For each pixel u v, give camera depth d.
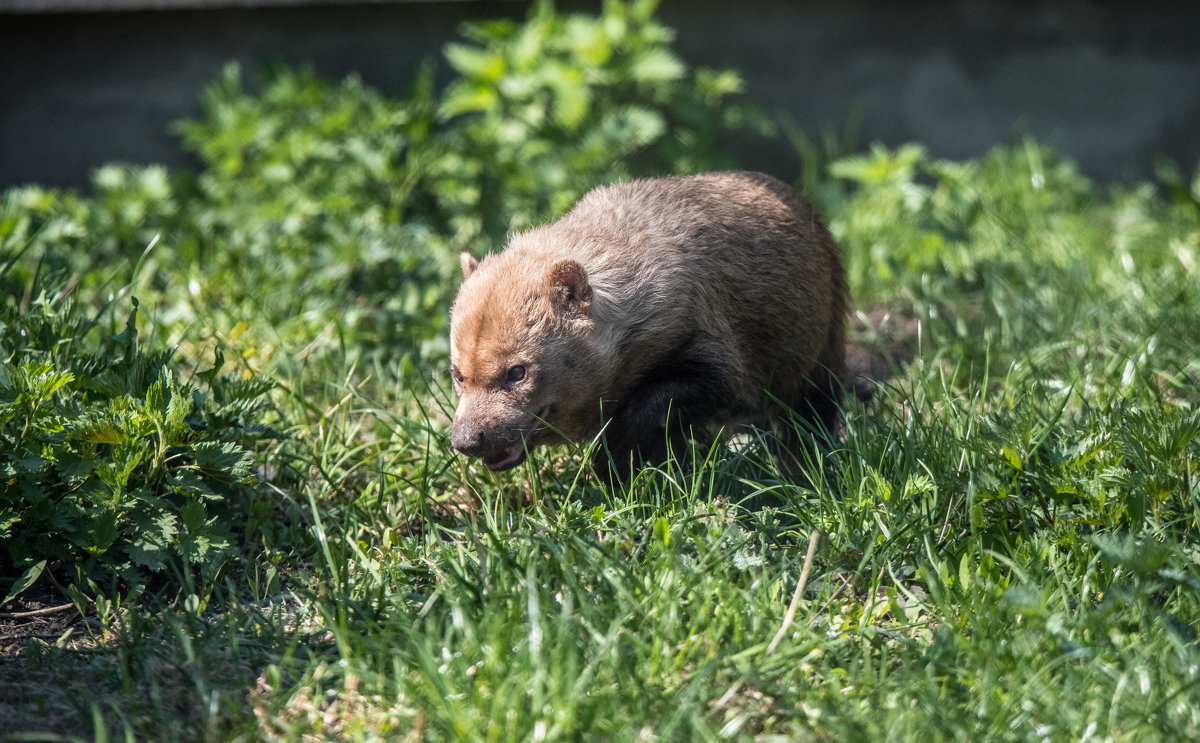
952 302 11.95
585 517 7.16
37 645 6.36
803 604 6.33
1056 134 16.83
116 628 6.59
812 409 9.05
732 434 8.80
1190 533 6.80
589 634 5.93
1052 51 16.62
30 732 5.59
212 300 11.37
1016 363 9.50
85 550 7.07
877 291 12.46
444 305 11.28
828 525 7.04
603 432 8.30
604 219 8.40
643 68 15.37
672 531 6.72
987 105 16.80
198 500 7.07
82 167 17.00
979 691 5.55
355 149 13.83
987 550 6.73
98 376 7.61
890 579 6.72
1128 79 16.62
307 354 9.89
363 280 11.87
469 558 6.80
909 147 15.68
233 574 7.38
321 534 6.92
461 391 7.95
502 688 5.26
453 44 16.84
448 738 5.25
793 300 8.81
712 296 8.29
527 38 15.63
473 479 8.05
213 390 8.12
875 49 16.70
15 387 7.01
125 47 16.67
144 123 16.94
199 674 5.86
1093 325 10.83
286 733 5.51
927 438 7.54
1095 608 6.21
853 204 15.10
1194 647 5.78
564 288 7.78
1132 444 6.98
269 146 15.06
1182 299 10.58
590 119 15.66
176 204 14.08
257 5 16.42
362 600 6.56
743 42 16.73
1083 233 13.75
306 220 13.34
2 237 12.09
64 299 9.52
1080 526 6.91
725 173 9.22
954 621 6.20
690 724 5.30
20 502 7.11
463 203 14.05
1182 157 16.77
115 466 6.94
